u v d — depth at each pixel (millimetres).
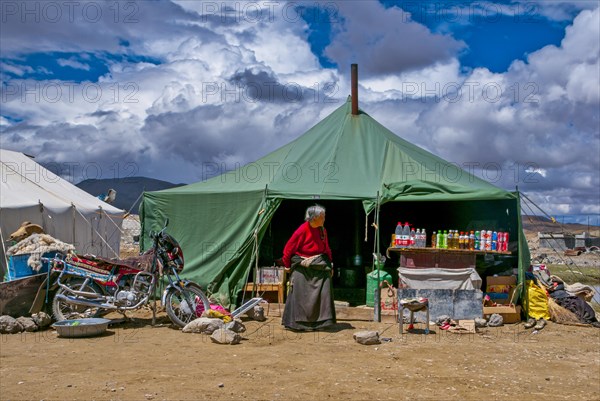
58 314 8188
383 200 9312
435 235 9289
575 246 31828
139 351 6621
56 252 8500
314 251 7996
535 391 5172
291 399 4719
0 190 11281
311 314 7934
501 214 10031
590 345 7426
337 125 11562
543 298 8977
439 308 8688
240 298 9961
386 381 5363
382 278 9164
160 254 8336
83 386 5031
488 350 6957
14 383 5129
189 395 4773
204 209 10234
